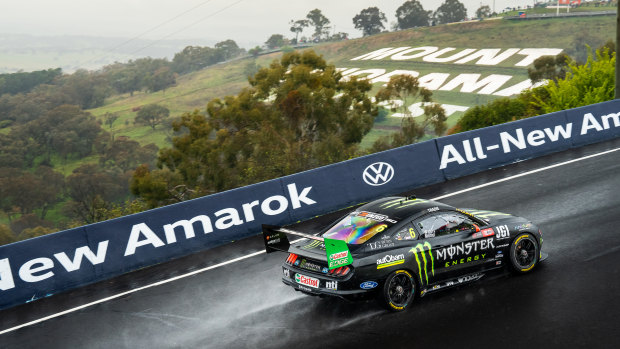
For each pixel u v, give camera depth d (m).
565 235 11.84
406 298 8.91
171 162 41.97
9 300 11.87
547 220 13.07
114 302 11.25
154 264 13.34
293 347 8.21
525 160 19.31
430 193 16.81
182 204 13.93
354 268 8.30
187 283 11.78
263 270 11.92
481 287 9.53
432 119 51.03
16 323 10.86
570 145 20.20
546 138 19.86
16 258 12.09
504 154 19.06
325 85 46.06
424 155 17.80
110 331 9.83
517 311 8.52
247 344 8.55
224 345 8.63
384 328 8.39
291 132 41.72
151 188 37.69
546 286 9.32
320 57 48.53
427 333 8.10
